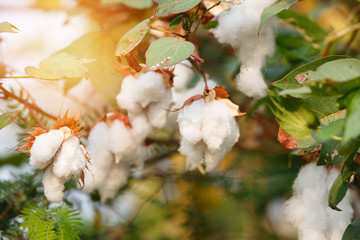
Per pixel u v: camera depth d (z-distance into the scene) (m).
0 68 0.87
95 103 0.95
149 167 1.01
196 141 0.74
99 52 0.91
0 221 0.87
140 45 0.85
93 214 0.96
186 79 0.93
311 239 0.76
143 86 0.79
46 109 0.92
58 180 0.74
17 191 0.89
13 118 0.77
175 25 0.77
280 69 0.98
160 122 0.81
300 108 0.70
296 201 0.78
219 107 0.74
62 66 0.77
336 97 0.75
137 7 0.88
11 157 0.98
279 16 0.97
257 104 0.92
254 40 0.77
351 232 0.72
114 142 0.83
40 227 0.81
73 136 0.75
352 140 0.68
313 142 0.75
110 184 0.85
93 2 0.92
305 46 0.99
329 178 0.77
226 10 0.79
